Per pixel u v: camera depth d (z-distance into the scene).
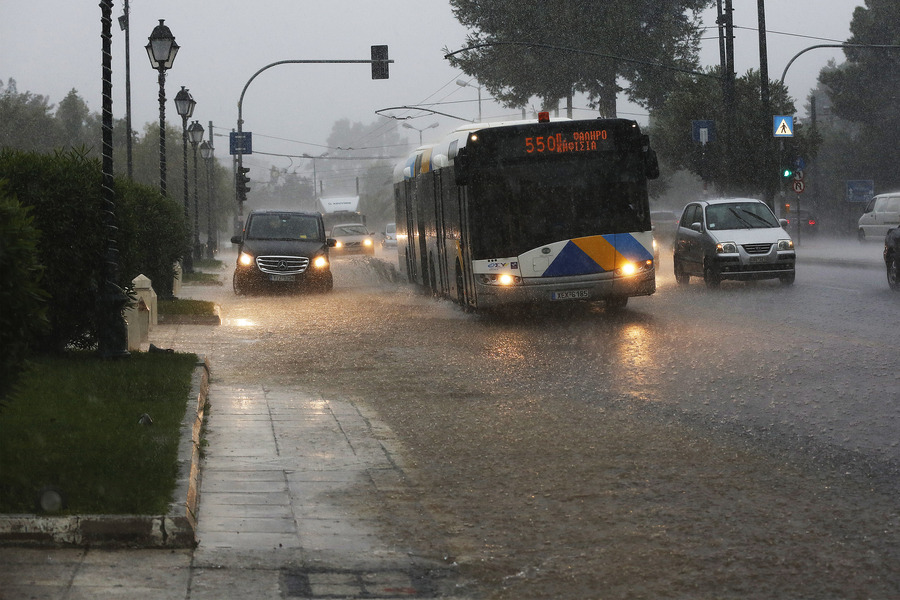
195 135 49.81
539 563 5.73
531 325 17.78
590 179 18.14
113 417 8.59
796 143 47.62
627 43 52.91
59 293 12.78
